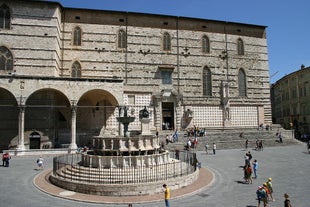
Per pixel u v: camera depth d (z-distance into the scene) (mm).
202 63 59969
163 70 56844
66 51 52312
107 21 55188
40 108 45031
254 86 63594
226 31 63062
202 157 37750
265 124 62875
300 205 17750
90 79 44375
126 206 17750
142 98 52938
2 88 41438
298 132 68812
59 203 18234
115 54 54844
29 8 47344
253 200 18875
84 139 49969
